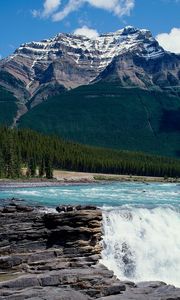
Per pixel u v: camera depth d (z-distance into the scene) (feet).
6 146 504.84
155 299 104.88
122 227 167.12
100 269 123.65
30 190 373.40
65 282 111.14
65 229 141.08
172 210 188.85
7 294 100.63
